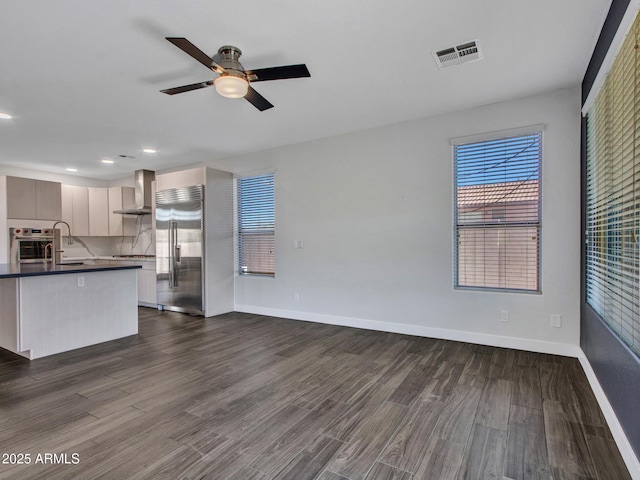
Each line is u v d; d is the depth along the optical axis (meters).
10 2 1.92
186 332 4.30
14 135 4.34
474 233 3.71
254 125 4.09
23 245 5.66
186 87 2.50
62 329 3.57
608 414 2.09
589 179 2.80
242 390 2.62
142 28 2.20
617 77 1.95
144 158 5.64
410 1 1.97
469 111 3.64
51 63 2.61
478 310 3.65
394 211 4.12
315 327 4.47
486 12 2.08
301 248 4.87
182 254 5.35
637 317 1.68
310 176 4.77
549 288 3.29
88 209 6.83
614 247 2.08
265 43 2.39
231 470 1.71
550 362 3.09
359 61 2.65
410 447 1.89
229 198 5.53
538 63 2.71
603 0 1.98
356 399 2.46
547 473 1.67
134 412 2.29
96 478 1.65
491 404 2.36
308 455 1.83
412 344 3.69
